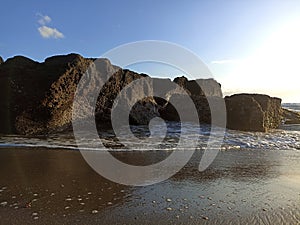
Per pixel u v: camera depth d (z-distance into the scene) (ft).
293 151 23.27
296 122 53.42
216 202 10.91
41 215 9.36
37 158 17.72
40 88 28.43
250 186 13.15
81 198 11.01
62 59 32.42
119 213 9.66
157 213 9.74
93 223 8.86
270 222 9.18
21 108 27.66
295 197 11.62
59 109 29.25
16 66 30.96
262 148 24.45
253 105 37.73
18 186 12.28
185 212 9.87
